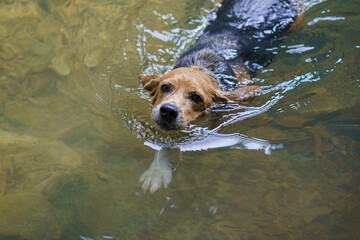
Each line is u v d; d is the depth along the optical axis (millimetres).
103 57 995
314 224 668
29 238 662
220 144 797
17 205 702
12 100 887
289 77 937
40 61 986
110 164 762
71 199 709
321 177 729
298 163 753
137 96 883
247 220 678
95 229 669
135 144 797
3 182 737
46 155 782
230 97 849
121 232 666
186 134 806
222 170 750
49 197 713
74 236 662
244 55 983
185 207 696
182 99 786
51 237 662
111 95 888
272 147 783
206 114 829
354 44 1010
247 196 709
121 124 832
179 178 739
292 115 844
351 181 719
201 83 814
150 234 664
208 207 696
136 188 722
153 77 877
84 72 950
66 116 853
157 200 706
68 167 760
